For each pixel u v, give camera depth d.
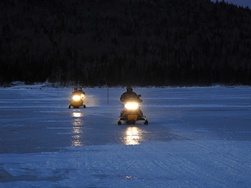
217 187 8.55
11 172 10.05
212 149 13.27
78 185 8.78
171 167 10.52
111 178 9.39
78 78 171.38
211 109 33.44
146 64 193.50
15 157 12.02
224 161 11.28
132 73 177.75
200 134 17.27
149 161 11.30
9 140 15.62
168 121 23.30
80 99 34.66
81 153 12.64
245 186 8.62
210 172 9.94
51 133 17.80
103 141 15.26
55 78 171.88
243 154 12.38
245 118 25.22
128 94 21.88
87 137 16.42
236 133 17.61
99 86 166.75
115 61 193.38
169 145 14.16
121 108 34.66
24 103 43.28
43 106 37.53
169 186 8.63
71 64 186.88
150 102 45.53
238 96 64.06
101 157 11.93
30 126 20.73
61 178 9.42
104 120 23.91
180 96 64.75
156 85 175.88
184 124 21.59
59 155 12.31
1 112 30.11
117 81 172.88
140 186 8.66
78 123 22.22
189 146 13.94
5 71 174.88
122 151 12.96
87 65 190.00
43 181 9.15
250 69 191.88
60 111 31.19
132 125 21.19
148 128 19.67
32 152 12.89
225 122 22.66
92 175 9.69
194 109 33.41
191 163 11.02
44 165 10.84
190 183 8.88
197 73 184.62
